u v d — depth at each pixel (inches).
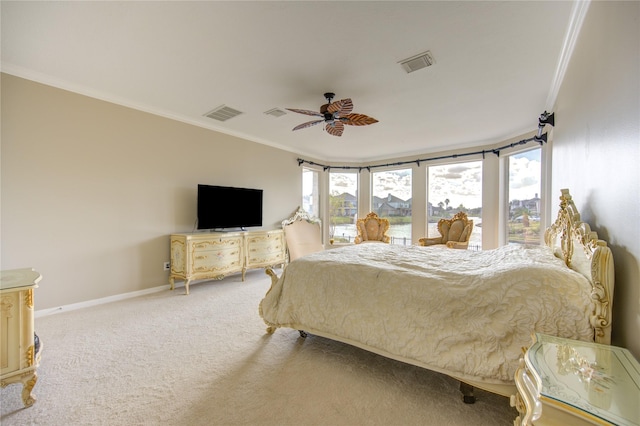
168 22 78.3
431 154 226.5
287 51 92.0
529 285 56.6
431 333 64.3
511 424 56.1
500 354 56.4
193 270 144.9
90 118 124.0
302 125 129.4
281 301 92.0
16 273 69.2
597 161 57.9
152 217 145.3
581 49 71.9
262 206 197.2
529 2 69.4
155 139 146.0
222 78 110.7
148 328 101.6
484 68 101.0
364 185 264.2
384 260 91.3
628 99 42.2
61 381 69.9
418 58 95.3
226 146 179.6
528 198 170.2
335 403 62.6
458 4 70.7
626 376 36.7
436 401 63.3
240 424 56.2
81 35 84.5
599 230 57.2
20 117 106.6
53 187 114.5
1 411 59.1
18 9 73.1
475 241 207.9
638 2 38.7
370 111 142.3
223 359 81.1
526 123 160.6
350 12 73.9
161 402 62.6
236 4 71.2
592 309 49.4
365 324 73.8
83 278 122.4
